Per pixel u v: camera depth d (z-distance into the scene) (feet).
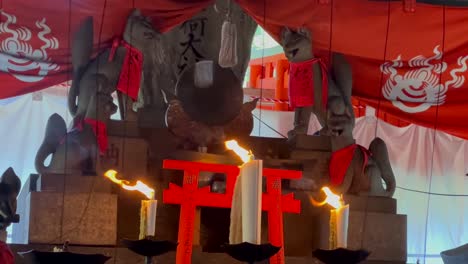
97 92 12.10
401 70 14.61
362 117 16.19
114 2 13.21
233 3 14.21
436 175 16.03
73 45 12.46
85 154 11.66
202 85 12.19
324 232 12.06
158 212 11.91
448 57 14.52
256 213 7.50
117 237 11.57
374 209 12.49
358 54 14.24
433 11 13.99
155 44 13.01
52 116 11.94
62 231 10.96
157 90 13.30
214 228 11.96
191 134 12.28
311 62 13.15
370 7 13.88
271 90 17.22
